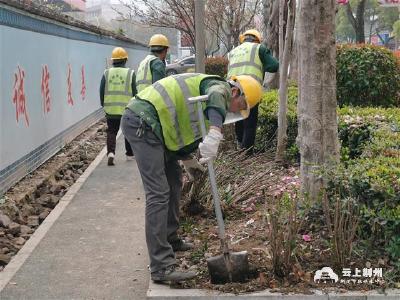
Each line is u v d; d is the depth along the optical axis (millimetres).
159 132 4414
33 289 4559
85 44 13438
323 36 5309
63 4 25094
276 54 12227
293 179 6945
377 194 4566
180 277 4391
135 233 5871
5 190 7176
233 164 6934
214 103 4234
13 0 7336
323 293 4207
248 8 21562
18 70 7781
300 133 5496
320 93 5344
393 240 4480
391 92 10250
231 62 8547
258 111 9039
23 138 8016
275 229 4477
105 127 14453
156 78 7824
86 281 4699
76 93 12281
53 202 7414
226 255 4402
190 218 5973
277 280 4395
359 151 6816
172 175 4949
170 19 19922
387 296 4180
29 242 5633
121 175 8656
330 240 4672
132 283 4652
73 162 9977
